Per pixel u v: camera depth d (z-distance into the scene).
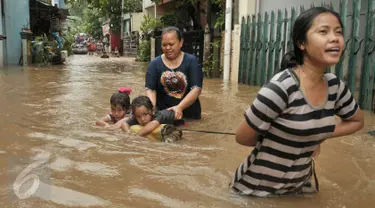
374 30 5.87
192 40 13.41
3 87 8.38
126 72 14.27
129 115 4.70
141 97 4.30
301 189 2.52
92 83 9.73
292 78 2.20
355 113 2.47
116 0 34.62
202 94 7.73
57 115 5.21
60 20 25.91
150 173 2.88
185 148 3.65
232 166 3.11
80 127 4.46
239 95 7.62
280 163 2.33
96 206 2.27
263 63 9.20
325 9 2.15
